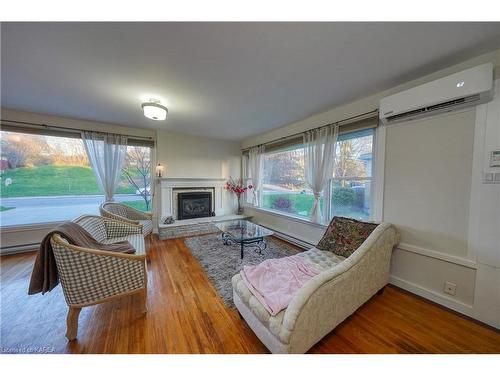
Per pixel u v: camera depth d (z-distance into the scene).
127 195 3.75
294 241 3.34
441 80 1.53
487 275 1.46
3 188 2.86
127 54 1.49
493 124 1.42
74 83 1.95
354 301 1.46
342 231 2.12
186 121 3.25
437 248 1.72
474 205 1.52
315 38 1.31
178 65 1.63
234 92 2.14
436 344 1.31
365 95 2.23
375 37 1.30
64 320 1.53
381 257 1.74
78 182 3.34
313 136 2.92
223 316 1.58
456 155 1.60
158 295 1.86
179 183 4.12
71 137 3.15
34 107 2.62
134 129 3.68
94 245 1.79
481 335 1.38
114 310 1.64
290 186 3.64
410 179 1.88
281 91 2.12
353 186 2.54
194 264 2.54
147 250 3.03
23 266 2.43
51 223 3.11
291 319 1.02
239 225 3.34
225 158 4.76
